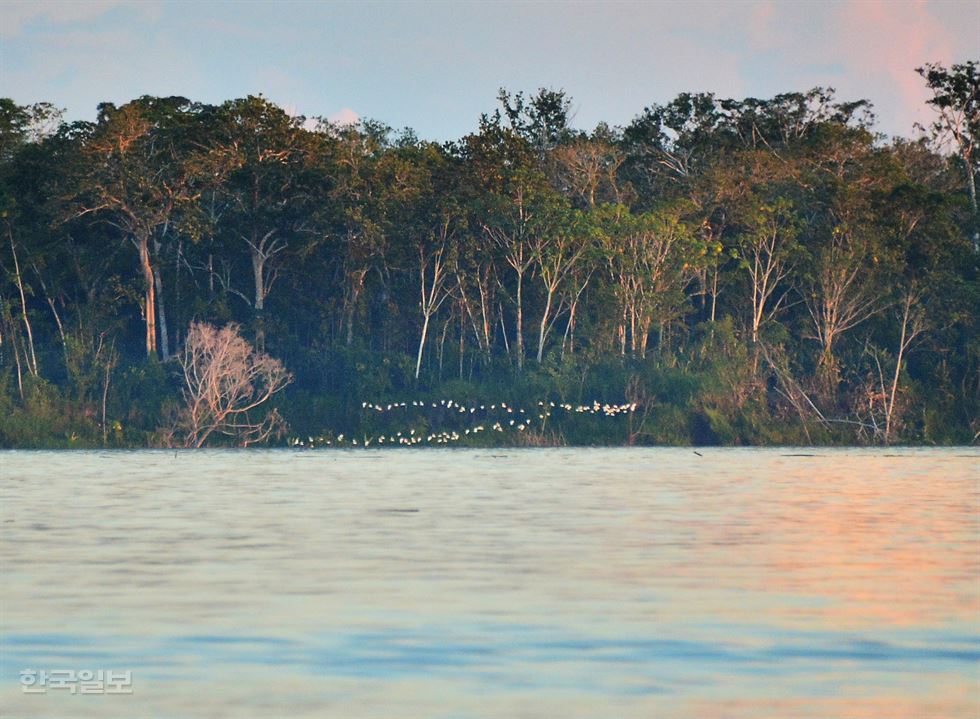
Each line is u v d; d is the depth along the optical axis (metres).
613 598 88.31
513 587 92.75
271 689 64.75
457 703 62.19
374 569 101.06
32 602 86.62
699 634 76.88
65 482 194.50
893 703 62.12
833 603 86.50
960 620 80.94
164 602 86.69
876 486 185.62
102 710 61.28
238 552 111.00
